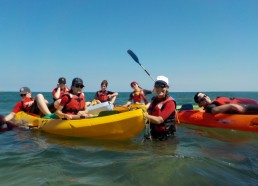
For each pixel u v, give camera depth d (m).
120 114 4.48
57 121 5.18
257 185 2.69
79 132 4.80
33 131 5.50
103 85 9.47
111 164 3.28
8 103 18.03
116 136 4.55
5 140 4.75
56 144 4.41
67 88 7.97
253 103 5.77
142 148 4.12
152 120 4.37
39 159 3.51
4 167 3.20
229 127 5.67
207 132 5.50
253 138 5.00
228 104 5.89
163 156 3.60
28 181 2.77
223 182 2.76
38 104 6.05
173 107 4.57
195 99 6.38
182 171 3.02
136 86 9.02
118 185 2.67
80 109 5.36
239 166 3.24
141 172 2.99
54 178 2.84
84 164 3.30
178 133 5.41
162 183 2.73
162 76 4.64
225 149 4.16
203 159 3.43
